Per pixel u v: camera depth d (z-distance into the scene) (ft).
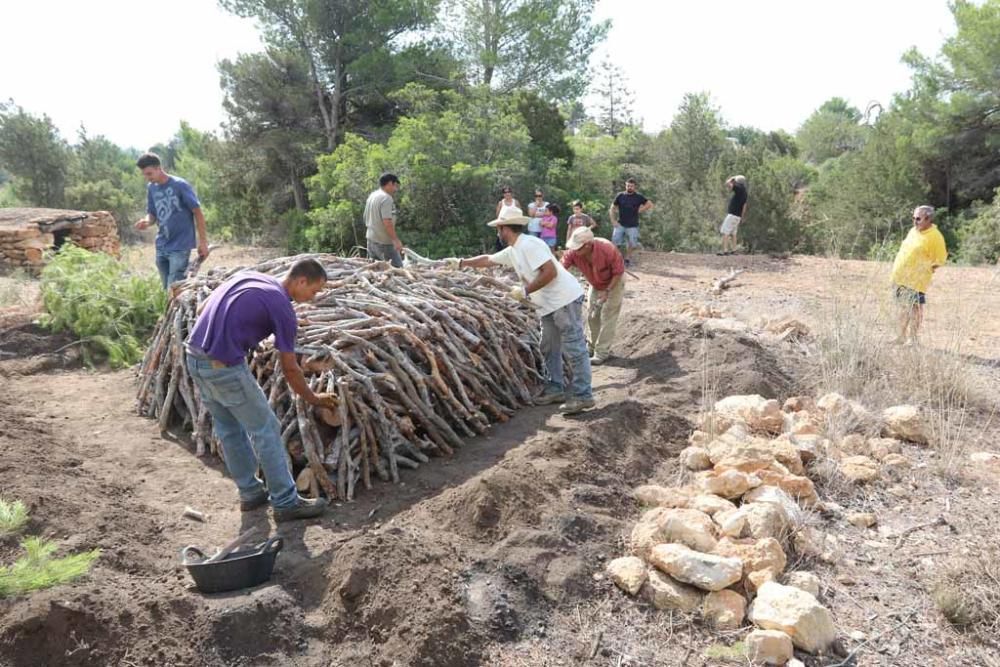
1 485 12.31
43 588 9.13
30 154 81.97
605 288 22.38
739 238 66.74
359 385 15.35
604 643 10.37
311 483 14.15
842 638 10.71
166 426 17.69
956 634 10.89
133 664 9.27
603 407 17.98
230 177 74.23
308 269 12.64
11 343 23.85
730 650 10.25
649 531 12.21
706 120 82.89
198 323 12.37
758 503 12.85
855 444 17.08
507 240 17.74
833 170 83.56
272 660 9.68
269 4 66.03
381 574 10.71
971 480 15.76
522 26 69.15
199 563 10.59
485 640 10.14
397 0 65.51
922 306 23.41
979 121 71.20
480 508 12.67
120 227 80.89
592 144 75.00
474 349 18.85
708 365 21.12
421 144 51.11
